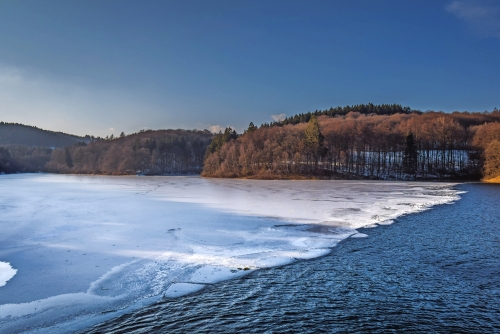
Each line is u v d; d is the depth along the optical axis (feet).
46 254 55.62
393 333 31.81
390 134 388.78
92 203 120.67
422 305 37.73
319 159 357.61
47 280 44.57
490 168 277.64
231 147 402.72
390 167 351.67
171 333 31.91
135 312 36.19
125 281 44.52
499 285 43.39
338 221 86.17
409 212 100.94
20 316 34.94
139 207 110.32
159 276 46.50
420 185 222.07
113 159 538.88
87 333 31.91
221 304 38.17
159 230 74.13
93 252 56.90
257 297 40.01
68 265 50.37
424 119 458.09
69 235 68.54
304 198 139.13
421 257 55.72
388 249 60.54
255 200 131.85
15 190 180.96
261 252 58.34
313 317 35.01
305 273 48.16
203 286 43.34
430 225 81.56
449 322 33.88
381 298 39.58
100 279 45.09
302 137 384.27
